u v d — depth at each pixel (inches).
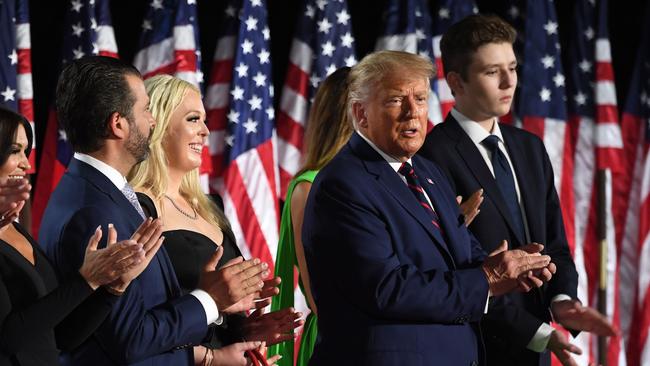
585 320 317.4
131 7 533.6
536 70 563.8
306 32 543.5
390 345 276.8
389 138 289.4
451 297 274.5
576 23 592.1
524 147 355.9
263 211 514.0
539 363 329.4
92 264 243.1
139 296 261.7
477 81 345.7
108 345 257.1
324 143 352.5
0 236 255.4
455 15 565.9
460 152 343.9
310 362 289.7
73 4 494.9
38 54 513.7
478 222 334.6
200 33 558.3
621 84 629.3
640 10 624.7
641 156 595.5
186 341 265.9
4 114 257.9
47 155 484.1
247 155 517.7
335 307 284.4
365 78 293.0
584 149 582.6
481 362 294.2
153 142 307.1
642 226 586.6
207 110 530.6
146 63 505.7
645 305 582.6
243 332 310.0
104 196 266.4
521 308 327.9
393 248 283.1
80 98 270.7
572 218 551.8
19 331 238.4
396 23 548.7
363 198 282.2
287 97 541.0
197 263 303.1
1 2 468.1
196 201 321.7
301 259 347.3
